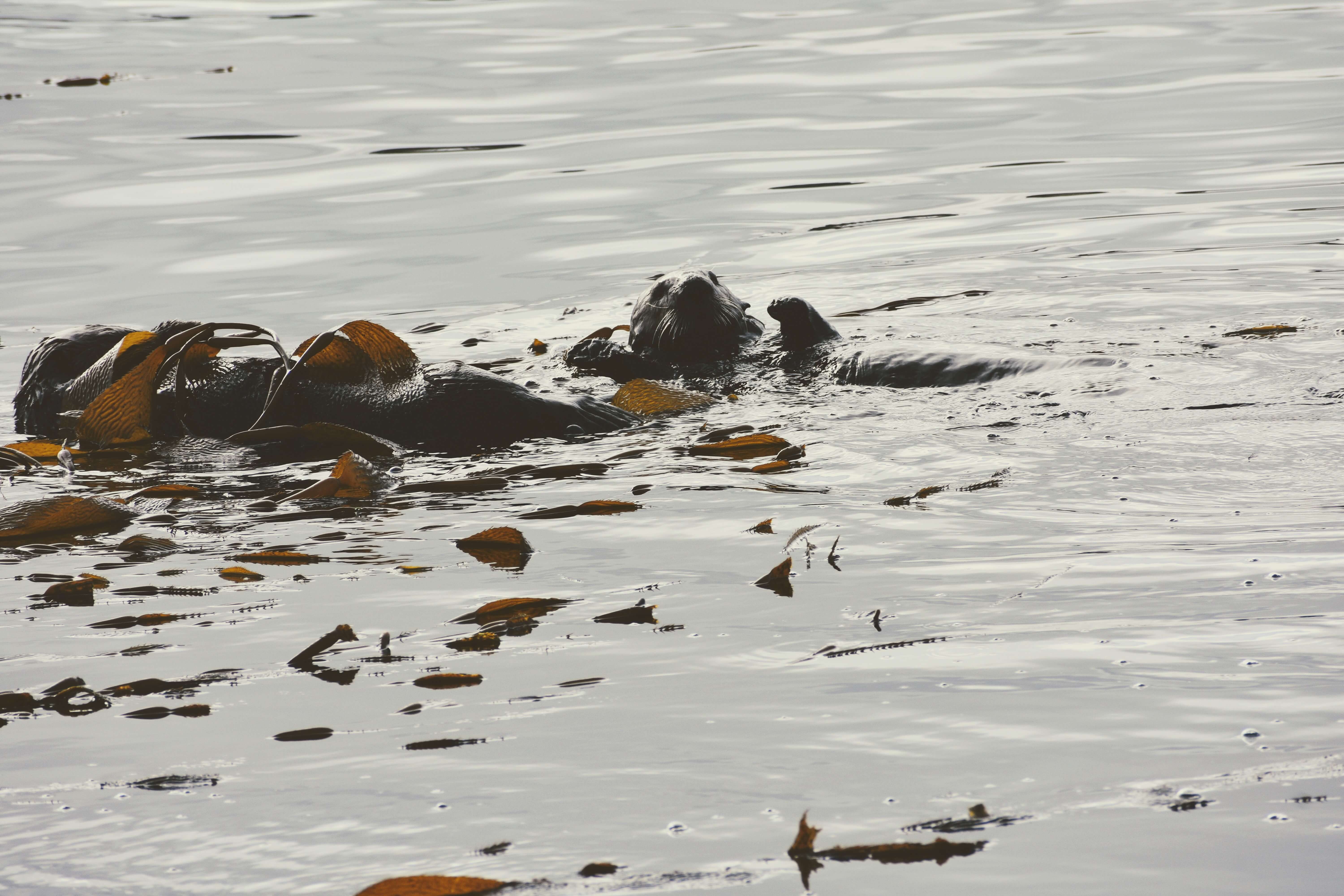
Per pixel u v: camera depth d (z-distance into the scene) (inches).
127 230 1259.2
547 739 307.0
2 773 304.5
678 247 1176.2
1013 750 287.4
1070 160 1439.5
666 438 654.5
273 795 285.9
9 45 2320.4
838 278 1044.5
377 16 2672.2
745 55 2112.5
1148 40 2102.6
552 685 342.0
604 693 334.0
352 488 573.6
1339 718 293.1
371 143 1601.9
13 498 597.9
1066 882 236.7
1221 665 327.3
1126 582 397.1
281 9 2802.7
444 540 494.3
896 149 1523.1
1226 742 285.1
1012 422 628.4
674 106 1782.7
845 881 240.5
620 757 295.1
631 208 1311.5
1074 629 359.9
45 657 382.3
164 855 262.7
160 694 349.4
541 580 436.8
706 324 815.1
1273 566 402.6
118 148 1583.4
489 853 256.4
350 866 255.0
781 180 1401.3
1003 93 1792.6
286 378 679.1
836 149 1529.3
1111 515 475.2
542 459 621.9
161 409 714.8
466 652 370.3
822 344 813.9
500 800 278.1
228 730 323.3
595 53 2180.1
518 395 671.8
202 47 2322.8
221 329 742.5
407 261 1153.4
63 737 323.3
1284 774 269.1
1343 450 542.9
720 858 250.5
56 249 1199.6
